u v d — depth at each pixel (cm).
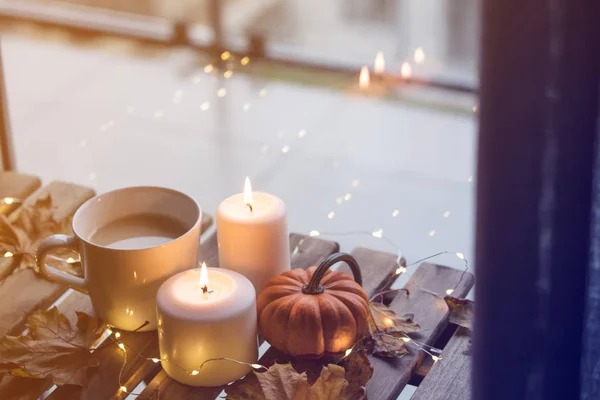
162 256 116
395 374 115
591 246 101
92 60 264
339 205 200
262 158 217
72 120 236
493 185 96
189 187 208
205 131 229
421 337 119
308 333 114
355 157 216
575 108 95
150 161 218
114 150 222
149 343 118
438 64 243
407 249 185
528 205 96
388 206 199
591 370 105
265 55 239
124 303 117
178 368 114
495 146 95
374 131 227
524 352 101
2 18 267
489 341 101
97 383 115
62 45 272
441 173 210
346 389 112
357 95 241
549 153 95
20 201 136
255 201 123
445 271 128
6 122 145
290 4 257
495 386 102
